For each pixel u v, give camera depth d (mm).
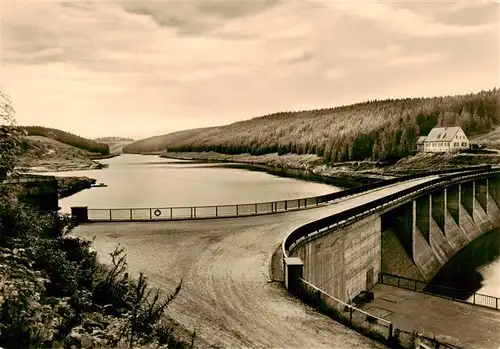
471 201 68688
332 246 26359
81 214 27906
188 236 24172
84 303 10781
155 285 15734
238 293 15305
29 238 12484
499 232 68062
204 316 13109
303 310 13945
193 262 19016
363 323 12969
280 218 30531
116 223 27719
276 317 13289
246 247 21844
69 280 11492
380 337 12344
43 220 14742
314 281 23562
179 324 12359
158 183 102500
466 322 27078
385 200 35844
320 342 11734
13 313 8133
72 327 9297
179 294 14914
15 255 10805
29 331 7969
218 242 22844
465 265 49844
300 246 21328
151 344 9938
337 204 38156
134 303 10141
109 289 12594
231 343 11391
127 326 10133
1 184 12305
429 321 27469
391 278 38438
